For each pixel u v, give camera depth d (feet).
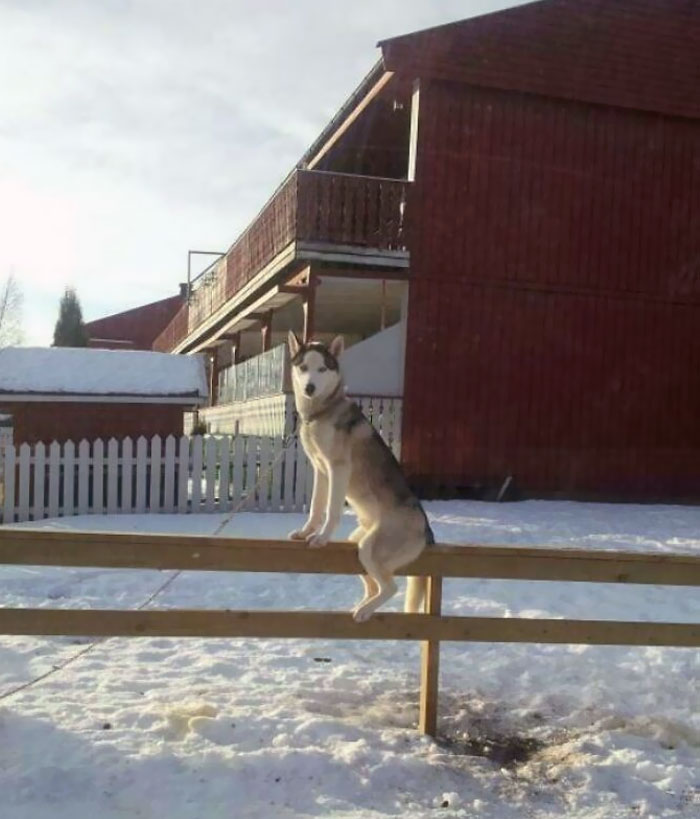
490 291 49.06
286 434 46.16
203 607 24.58
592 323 50.88
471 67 47.96
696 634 16.81
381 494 15.70
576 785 14.60
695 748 16.28
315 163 62.49
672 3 51.49
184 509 39.93
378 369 48.16
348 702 17.83
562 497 50.21
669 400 52.24
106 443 40.75
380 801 13.64
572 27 49.78
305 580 27.50
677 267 52.44
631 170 51.60
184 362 44.70
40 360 42.37
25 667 19.25
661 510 47.21
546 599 25.62
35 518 37.76
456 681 19.30
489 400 49.01
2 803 12.84
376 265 46.85
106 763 14.10
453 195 48.37
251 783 13.80
